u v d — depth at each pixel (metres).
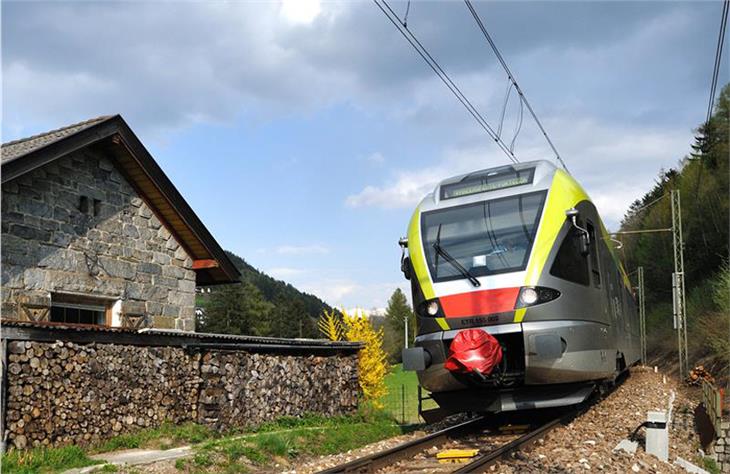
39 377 9.84
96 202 13.66
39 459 8.80
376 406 18.25
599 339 10.50
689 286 38.22
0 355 9.31
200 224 15.69
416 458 8.52
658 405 13.97
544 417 11.85
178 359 12.50
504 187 10.86
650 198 58.88
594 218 11.47
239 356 13.71
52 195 12.58
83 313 13.30
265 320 70.75
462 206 10.86
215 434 12.40
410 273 10.87
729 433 11.24
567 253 10.17
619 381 18.59
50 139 13.34
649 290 46.47
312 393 15.64
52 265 12.41
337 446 12.44
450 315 10.00
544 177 10.84
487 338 9.56
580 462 7.53
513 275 9.84
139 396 11.55
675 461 9.02
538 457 7.82
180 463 9.32
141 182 14.64
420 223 11.00
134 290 14.34
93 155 13.65
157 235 15.20
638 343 19.73
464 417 13.41
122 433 11.09
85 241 13.24
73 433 10.25
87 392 10.59
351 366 17.27
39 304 12.01
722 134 36.03
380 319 106.56
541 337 9.55
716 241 35.28
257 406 13.92
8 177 11.13
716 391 11.60
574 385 10.34
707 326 25.06
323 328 35.88
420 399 10.99
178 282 15.66
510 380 10.07
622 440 9.02
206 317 68.81
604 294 11.21
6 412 9.27
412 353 10.16
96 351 10.88
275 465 10.50
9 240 11.58
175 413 12.28
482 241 10.31
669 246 42.81
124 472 8.61
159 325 14.91
